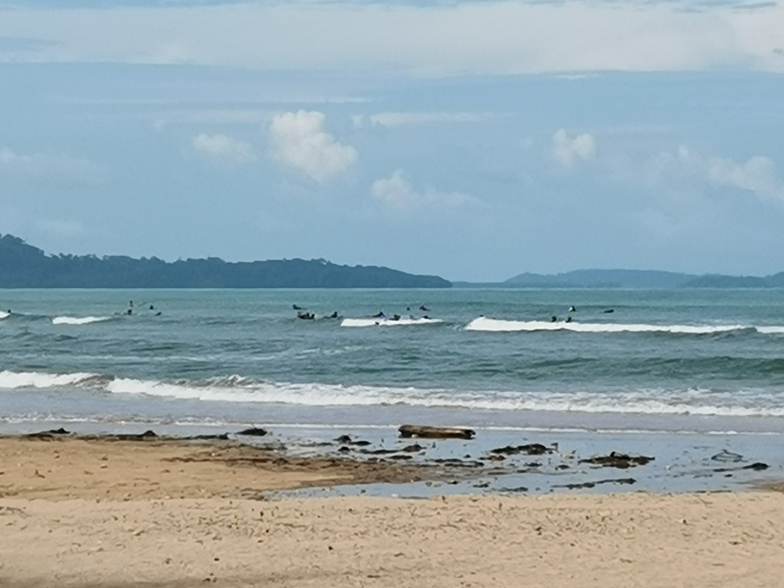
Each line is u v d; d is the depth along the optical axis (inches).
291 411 1087.0
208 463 773.3
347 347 1916.8
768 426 980.6
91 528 514.3
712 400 1157.1
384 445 865.5
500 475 734.5
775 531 516.7
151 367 1567.4
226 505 567.8
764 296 6692.9
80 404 1164.5
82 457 792.3
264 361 1641.2
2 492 663.1
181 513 545.6
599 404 1121.4
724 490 681.0
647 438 910.4
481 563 462.6
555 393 1221.7
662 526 526.0
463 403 1130.7
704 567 457.7
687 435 929.5
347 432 941.2
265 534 506.0
